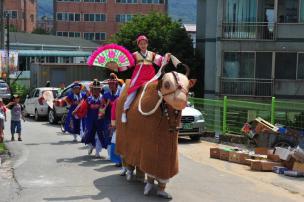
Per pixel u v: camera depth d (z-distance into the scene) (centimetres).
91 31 9112
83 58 6444
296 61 2897
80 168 1145
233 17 2975
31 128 2145
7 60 4100
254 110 1700
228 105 1809
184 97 814
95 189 938
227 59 2998
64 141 1655
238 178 1089
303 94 2889
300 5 2875
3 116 1534
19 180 1011
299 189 1023
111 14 9100
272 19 2925
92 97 1280
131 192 919
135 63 947
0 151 1382
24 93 3691
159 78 851
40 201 852
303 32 2880
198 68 3534
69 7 9094
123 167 1051
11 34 6303
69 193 907
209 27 3184
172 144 859
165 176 857
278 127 1466
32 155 1338
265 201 893
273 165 1208
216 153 1400
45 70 3669
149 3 9038
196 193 931
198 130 1814
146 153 859
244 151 1394
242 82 2970
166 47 3541
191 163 1270
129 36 3625
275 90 2920
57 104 1603
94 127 1284
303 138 1405
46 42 6569
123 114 938
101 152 1390
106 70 3759
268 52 2933
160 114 845
